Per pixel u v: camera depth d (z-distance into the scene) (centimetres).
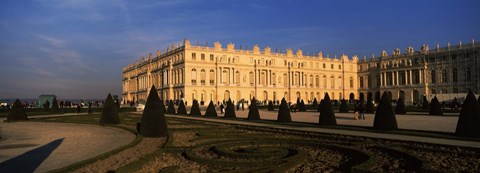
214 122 4631
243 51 14500
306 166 1855
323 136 2914
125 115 6706
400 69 15488
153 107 3225
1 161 2078
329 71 16988
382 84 16412
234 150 2386
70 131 3762
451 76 13650
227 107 5638
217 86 13725
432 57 14425
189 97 13175
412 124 3997
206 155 2178
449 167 1747
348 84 17625
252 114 5056
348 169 1762
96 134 3469
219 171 1731
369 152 2073
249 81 14588
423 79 14625
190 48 13312
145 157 2009
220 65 13862
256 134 3209
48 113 7506
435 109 5941
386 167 1784
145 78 17025
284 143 2639
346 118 5438
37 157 2205
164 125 3231
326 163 1930
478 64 12675
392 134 3000
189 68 13262
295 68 15812
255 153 2103
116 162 1967
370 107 7088
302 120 4988
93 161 1948
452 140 2564
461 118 2734
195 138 2928
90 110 8050
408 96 15112
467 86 13062
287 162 1831
